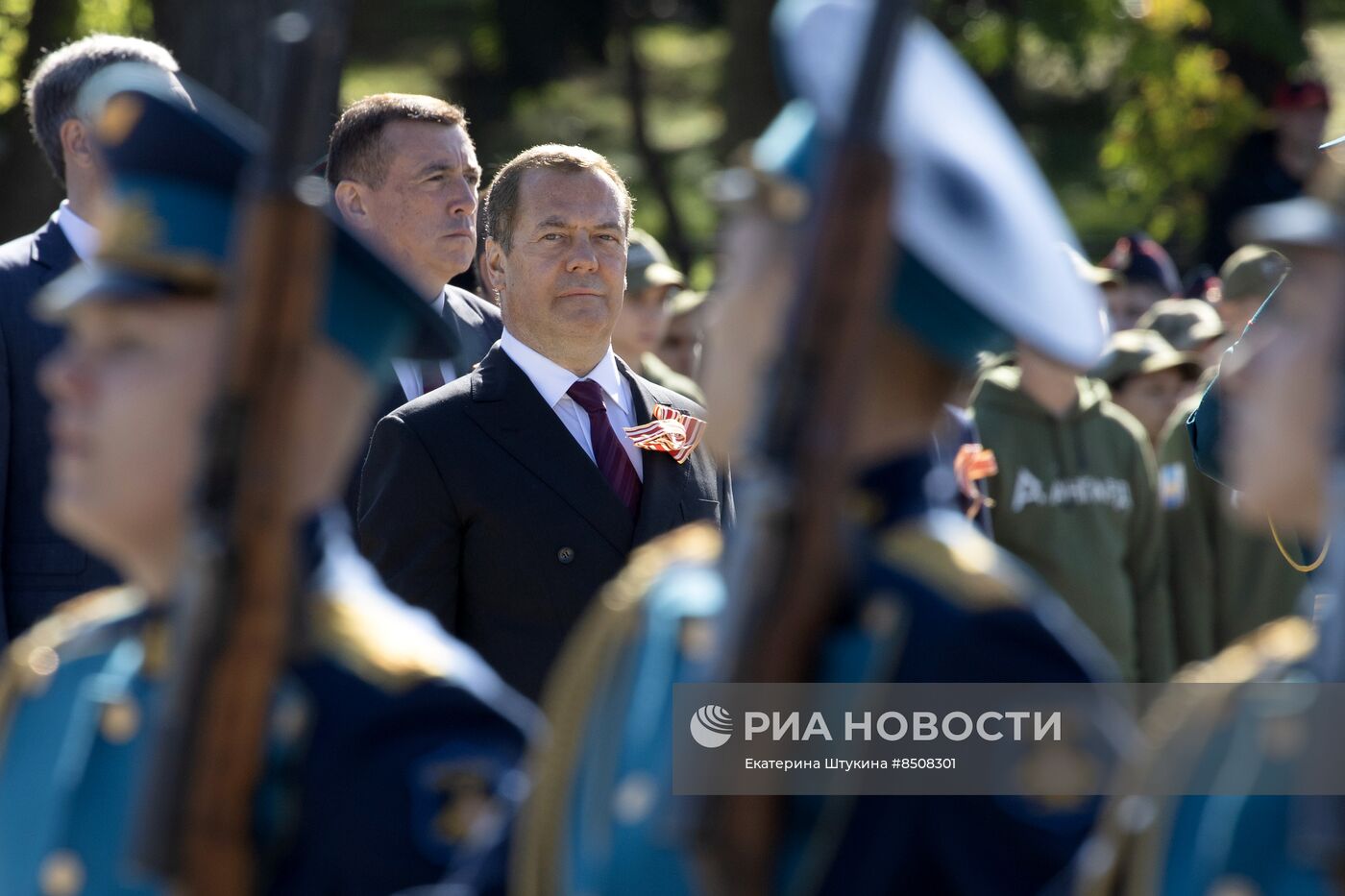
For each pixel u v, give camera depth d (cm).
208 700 629
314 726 673
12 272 1518
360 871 663
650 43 9006
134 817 654
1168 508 1981
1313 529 597
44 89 1555
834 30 646
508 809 696
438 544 1448
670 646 709
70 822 735
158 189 700
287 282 612
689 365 2542
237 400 617
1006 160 682
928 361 646
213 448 620
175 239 693
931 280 626
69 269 1524
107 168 714
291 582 653
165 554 715
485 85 7656
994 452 1869
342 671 684
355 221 1733
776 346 587
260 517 620
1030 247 648
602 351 1522
